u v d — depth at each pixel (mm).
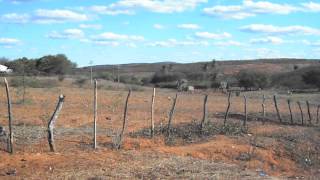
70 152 16375
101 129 22234
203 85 81562
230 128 24391
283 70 119188
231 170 16547
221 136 23016
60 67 83750
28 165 14398
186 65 142250
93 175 13891
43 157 15281
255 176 16016
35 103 31906
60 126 22641
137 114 29312
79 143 18094
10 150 15609
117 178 13875
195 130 22984
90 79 73125
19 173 13648
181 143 20844
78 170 14312
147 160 16406
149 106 35594
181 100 43906
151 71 141375
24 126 21609
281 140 23656
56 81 60562
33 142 17531
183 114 30719
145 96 47344
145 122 25250
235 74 93312
